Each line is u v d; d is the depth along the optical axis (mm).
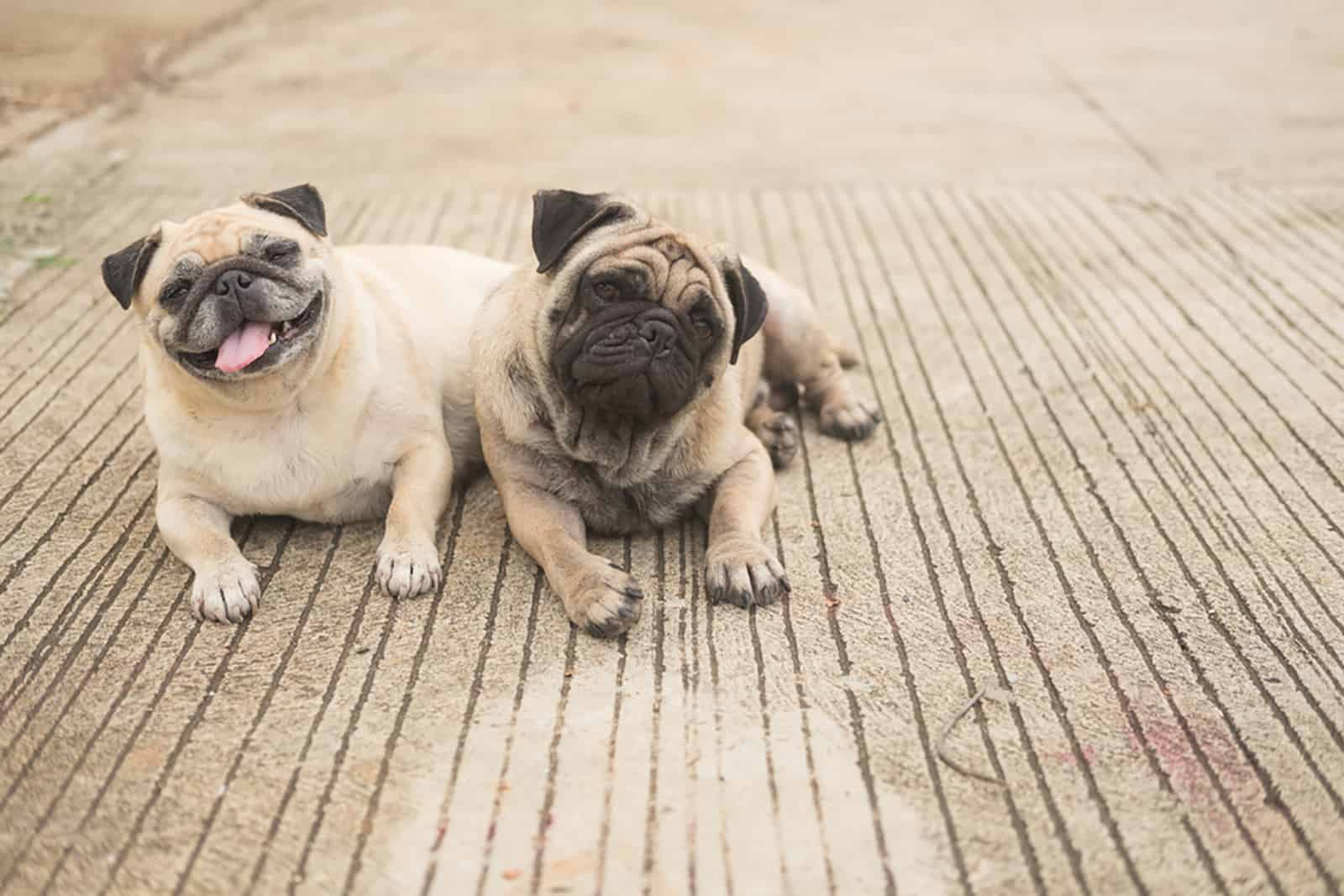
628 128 2717
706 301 1180
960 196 2230
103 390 1537
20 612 1173
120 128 2646
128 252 1198
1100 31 3783
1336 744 1033
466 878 923
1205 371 1585
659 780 994
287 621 1162
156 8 3932
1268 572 1225
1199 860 938
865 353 1651
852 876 925
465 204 2164
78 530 1287
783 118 2797
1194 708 1066
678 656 1118
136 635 1146
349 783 993
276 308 1148
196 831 958
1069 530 1288
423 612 1171
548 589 1206
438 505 1271
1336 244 1967
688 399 1199
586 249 1201
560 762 1009
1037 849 945
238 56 3395
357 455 1264
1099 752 1024
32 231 1995
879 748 1024
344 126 2699
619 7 4191
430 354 1361
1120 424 1472
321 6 4180
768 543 1271
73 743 1033
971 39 3684
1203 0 4297
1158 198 2193
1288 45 3498
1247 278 1853
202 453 1222
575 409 1213
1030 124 2713
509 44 3600
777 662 1112
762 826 959
